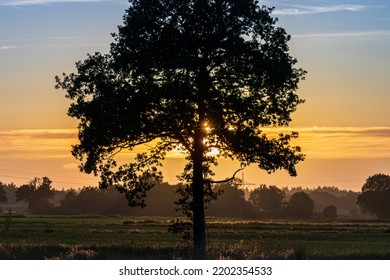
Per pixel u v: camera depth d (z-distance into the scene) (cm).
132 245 5731
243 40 5338
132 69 5309
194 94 5312
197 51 5347
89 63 5438
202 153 5534
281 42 5447
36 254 5128
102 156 5553
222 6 5253
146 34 5300
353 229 14725
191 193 5666
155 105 5316
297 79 5459
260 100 5509
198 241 5484
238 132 5369
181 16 5234
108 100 5266
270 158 5484
